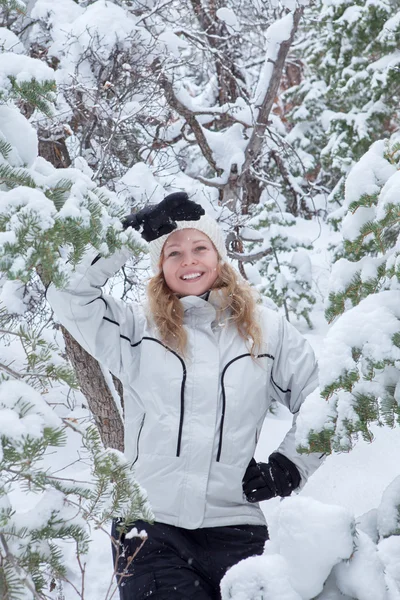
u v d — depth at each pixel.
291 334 2.27
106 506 1.54
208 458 2.04
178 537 2.01
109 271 2.10
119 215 1.62
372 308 2.02
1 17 3.90
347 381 1.91
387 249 2.27
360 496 3.24
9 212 1.39
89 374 3.66
